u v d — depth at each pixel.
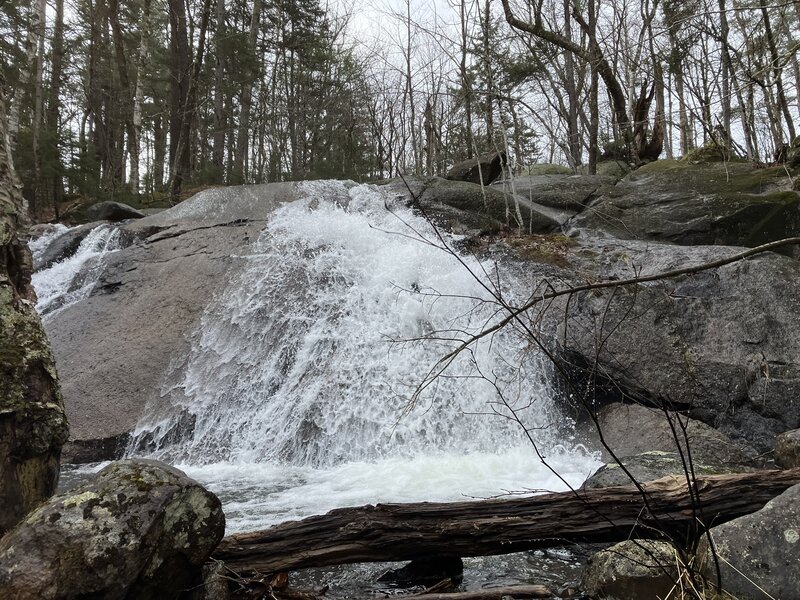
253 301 8.09
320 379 7.06
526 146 16.78
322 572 3.29
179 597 2.47
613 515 3.01
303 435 6.55
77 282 9.83
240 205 10.24
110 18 22.16
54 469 2.93
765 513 2.74
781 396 6.10
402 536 2.96
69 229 11.63
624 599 2.82
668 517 2.97
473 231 9.75
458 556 3.07
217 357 7.64
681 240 9.27
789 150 10.57
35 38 16.47
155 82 25.70
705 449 5.56
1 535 2.54
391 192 10.48
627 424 6.18
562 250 8.39
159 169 27.69
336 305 7.87
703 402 6.32
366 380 6.97
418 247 8.73
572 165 14.60
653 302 6.84
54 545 2.11
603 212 10.05
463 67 12.16
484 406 6.67
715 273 6.98
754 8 6.37
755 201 8.96
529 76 15.58
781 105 12.75
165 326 8.12
